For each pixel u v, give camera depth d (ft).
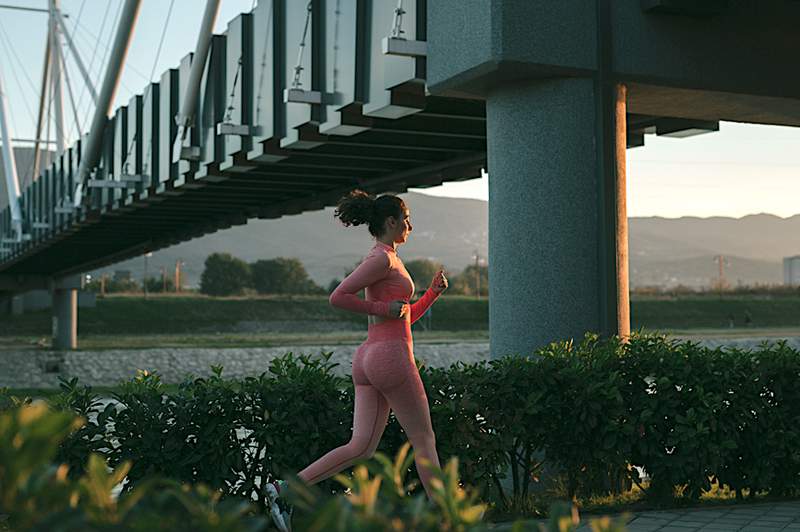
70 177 89.20
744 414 22.11
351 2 36.58
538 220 26.40
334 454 17.67
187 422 18.44
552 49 26.07
